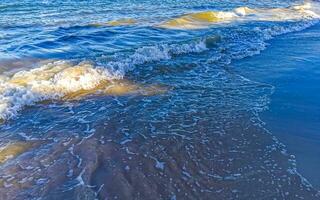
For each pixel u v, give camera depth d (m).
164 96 9.74
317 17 24.39
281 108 9.13
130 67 11.80
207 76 11.48
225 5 28.81
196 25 19.11
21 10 21.91
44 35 15.54
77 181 6.13
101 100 9.40
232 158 6.92
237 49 14.71
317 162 6.91
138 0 28.31
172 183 6.12
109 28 17.22
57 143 7.30
